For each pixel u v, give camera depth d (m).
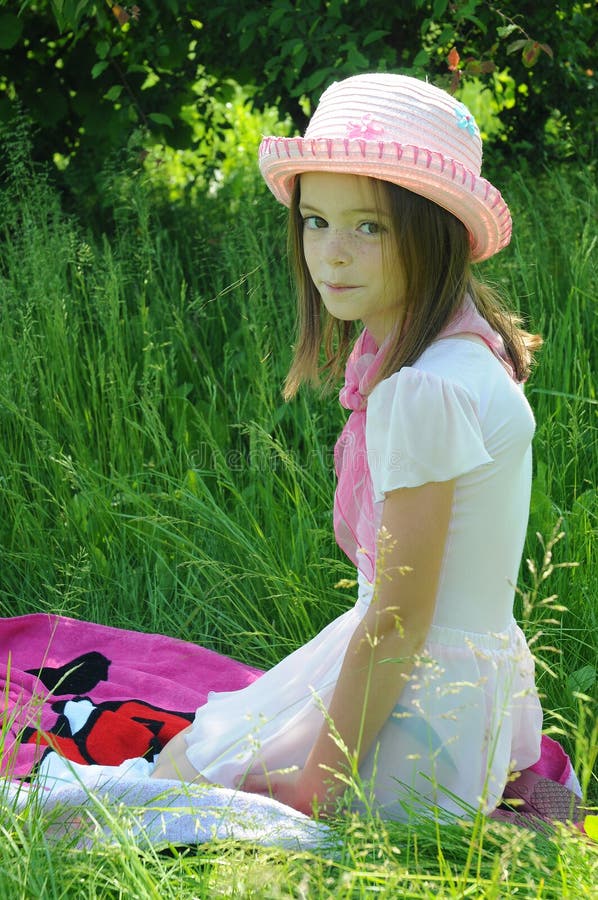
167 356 3.58
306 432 3.02
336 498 1.97
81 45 4.16
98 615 2.91
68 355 3.33
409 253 1.74
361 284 1.77
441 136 1.78
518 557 1.84
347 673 1.73
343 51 3.71
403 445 1.66
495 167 4.19
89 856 1.61
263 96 4.12
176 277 3.98
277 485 3.07
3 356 3.43
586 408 3.08
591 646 2.48
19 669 2.58
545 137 4.46
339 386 2.29
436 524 1.68
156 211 4.29
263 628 2.77
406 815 1.79
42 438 3.28
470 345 1.76
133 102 4.14
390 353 1.78
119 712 2.30
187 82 4.25
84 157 4.37
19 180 3.84
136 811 1.70
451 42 3.87
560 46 4.02
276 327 3.52
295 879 1.56
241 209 4.06
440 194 1.71
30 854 1.58
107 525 3.02
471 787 1.78
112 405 3.21
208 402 3.51
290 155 1.73
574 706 2.36
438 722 1.77
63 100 4.24
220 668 2.60
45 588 2.99
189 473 2.95
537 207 3.92
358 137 1.75
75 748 2.13
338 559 2.83
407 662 1.72
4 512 3.15
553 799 1.99
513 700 1.84
